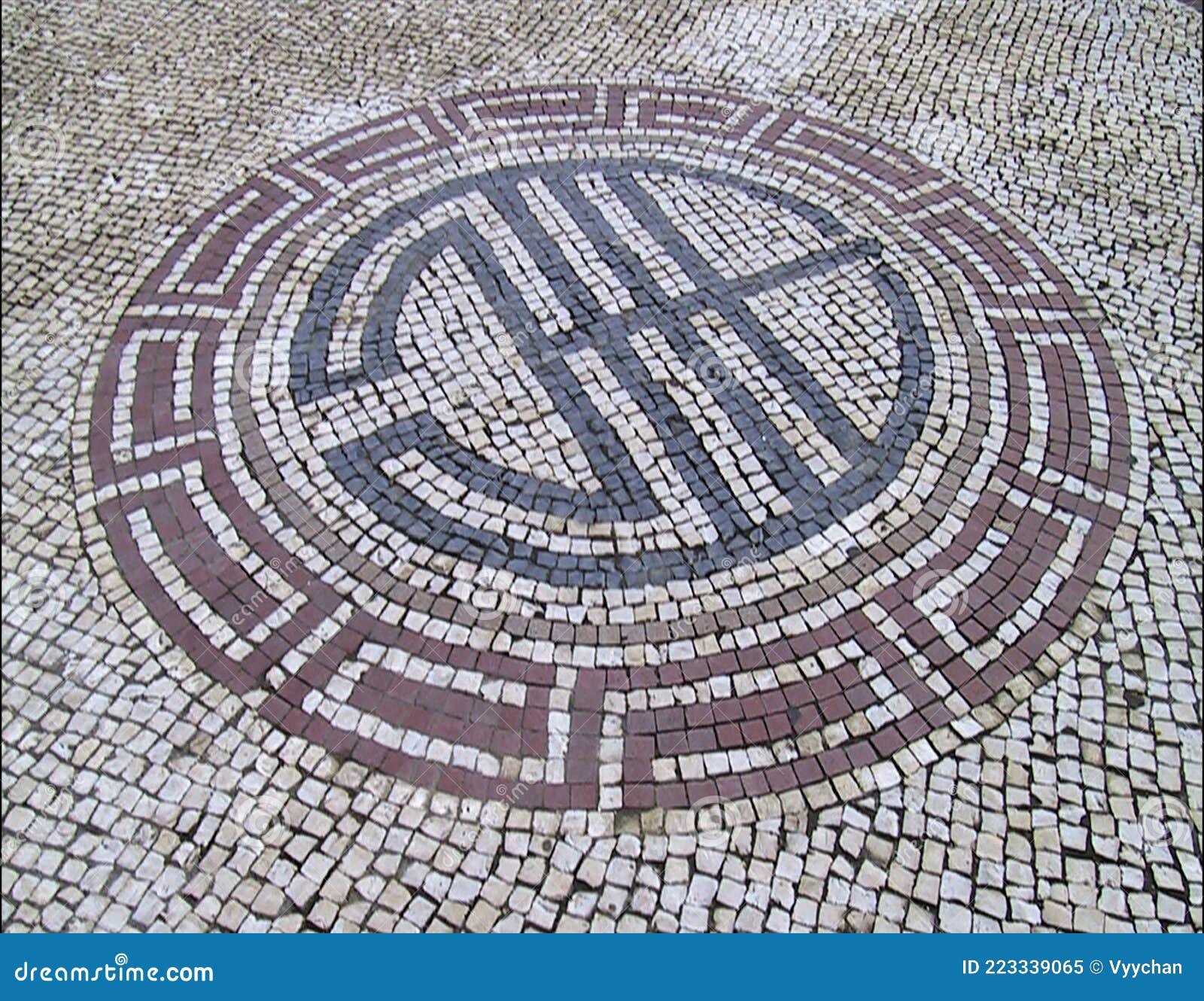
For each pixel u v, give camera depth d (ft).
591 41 27.58
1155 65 27.32
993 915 12.56
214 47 26.99
